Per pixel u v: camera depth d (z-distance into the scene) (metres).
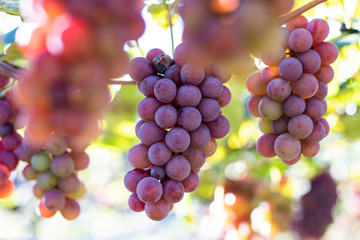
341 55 0.92
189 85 0.60
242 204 1.12
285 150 0.65
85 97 0.39
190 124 0.60
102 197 2.51
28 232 2.08
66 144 0.71
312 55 0.63
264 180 1.18
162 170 0.61
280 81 0.63
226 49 0.31
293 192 1.37
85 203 2.70
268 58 0.63
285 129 0.66
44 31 0.39
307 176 1.44
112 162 2.23
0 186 0.74
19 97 0.39
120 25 0.38
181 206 1.25
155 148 0.60
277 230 1.19
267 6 0.32
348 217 2.21
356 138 1.11
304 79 0.63
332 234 2.21
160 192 0.60
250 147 1.18
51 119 0.39
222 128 0.64
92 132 0.41
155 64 0.62
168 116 0.60
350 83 0.96
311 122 0.64
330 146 1.33
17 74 0.71
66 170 0.72
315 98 0.66
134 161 0.62
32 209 1.98
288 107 0.64
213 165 1.17
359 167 1.68
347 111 1.03
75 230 2.59
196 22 0.31
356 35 0.88
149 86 0.61
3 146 0.75
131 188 0.62
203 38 0.31
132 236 2.58
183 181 0.63
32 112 0.40
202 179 1.22
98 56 0.38
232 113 1.04
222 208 1.13
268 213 1.18
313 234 1.36
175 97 0.61
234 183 1.14
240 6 0.31
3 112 0.73
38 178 0.74
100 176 2.33
